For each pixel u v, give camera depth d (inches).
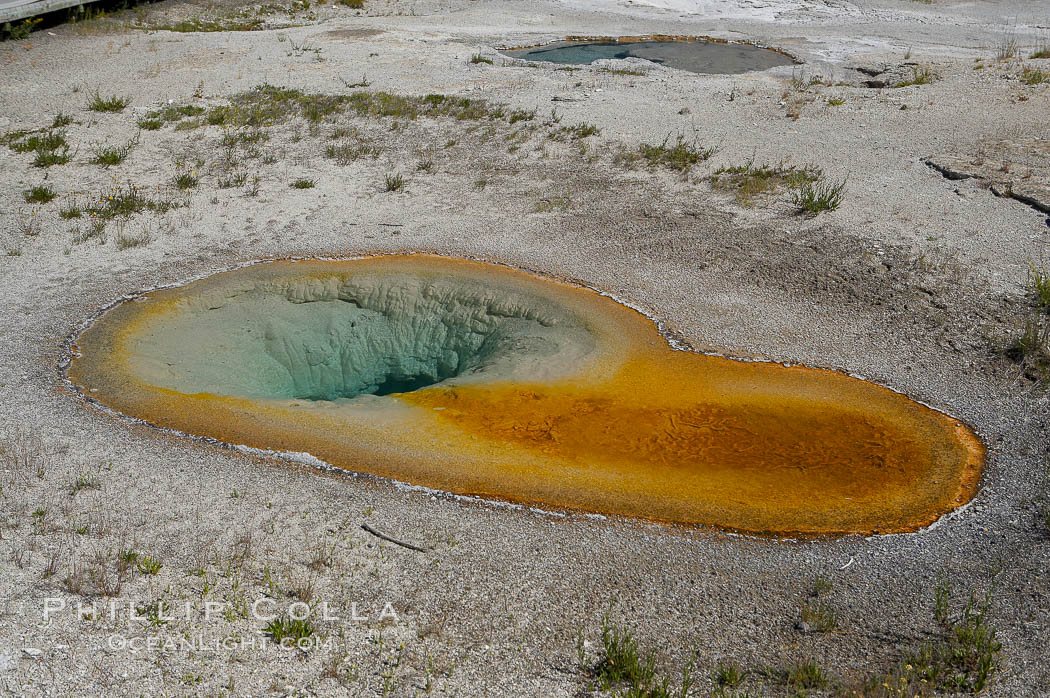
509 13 890.7
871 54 746.8
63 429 276.5
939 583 223.3
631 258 406.9
